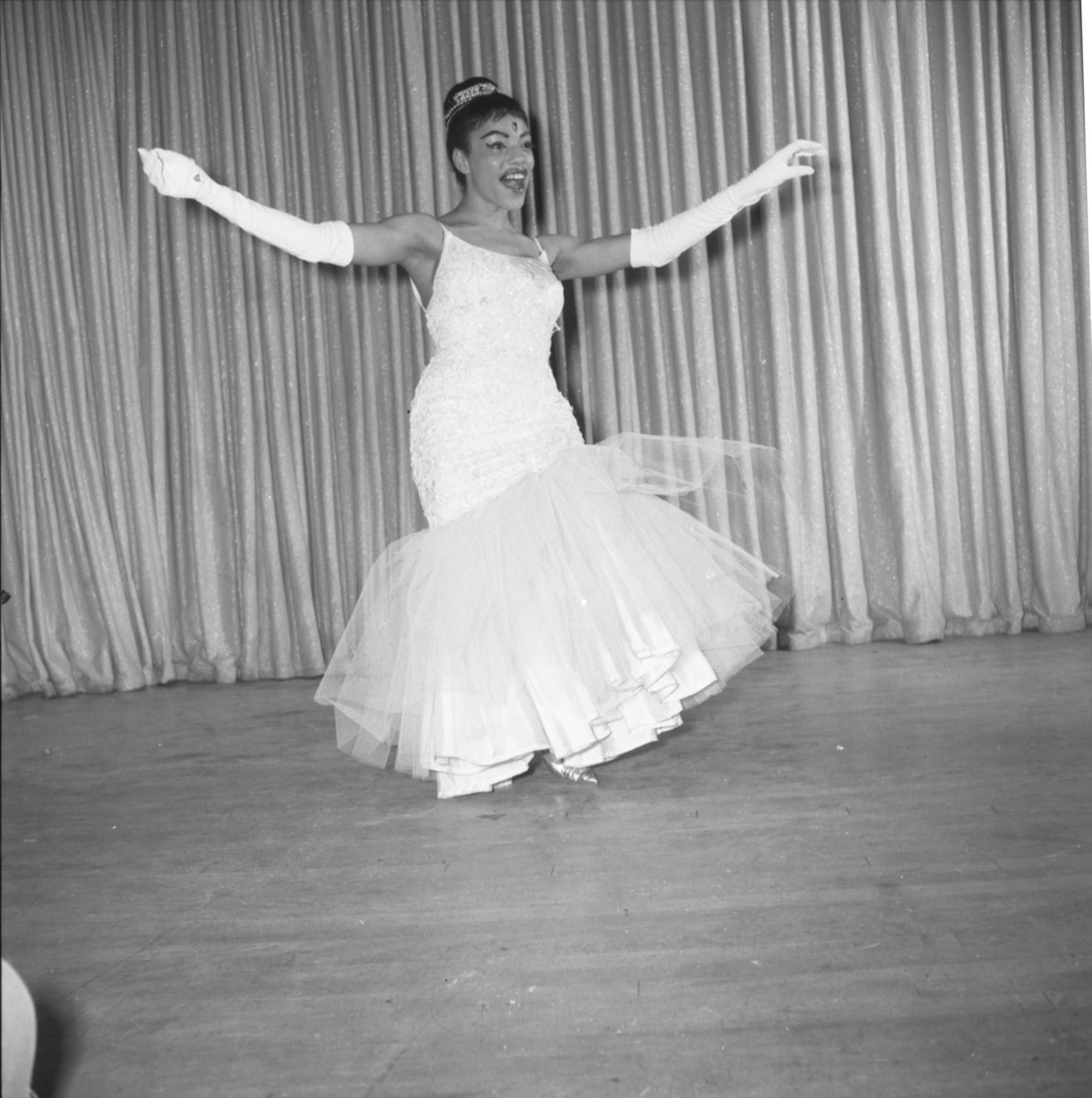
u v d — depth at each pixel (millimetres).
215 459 4852
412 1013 1703
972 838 2273
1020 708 3293
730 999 1675
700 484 3217
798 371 4668
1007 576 4570
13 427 4828
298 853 2463
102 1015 1752
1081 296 4594
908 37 4562
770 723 3318
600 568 2814
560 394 3141
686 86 4660
